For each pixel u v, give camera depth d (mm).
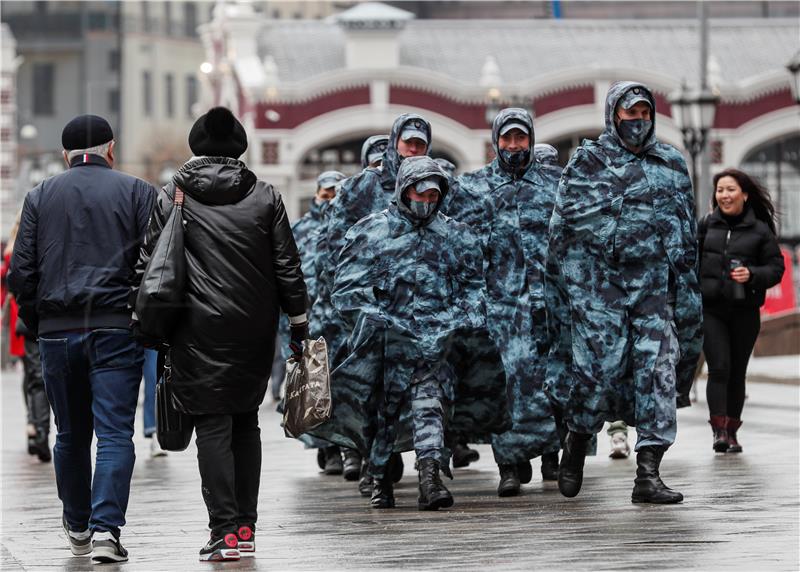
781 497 18781
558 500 19000
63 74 135750
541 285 20641
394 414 18547
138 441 30594
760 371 45688
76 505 15820
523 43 104688
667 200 18500
